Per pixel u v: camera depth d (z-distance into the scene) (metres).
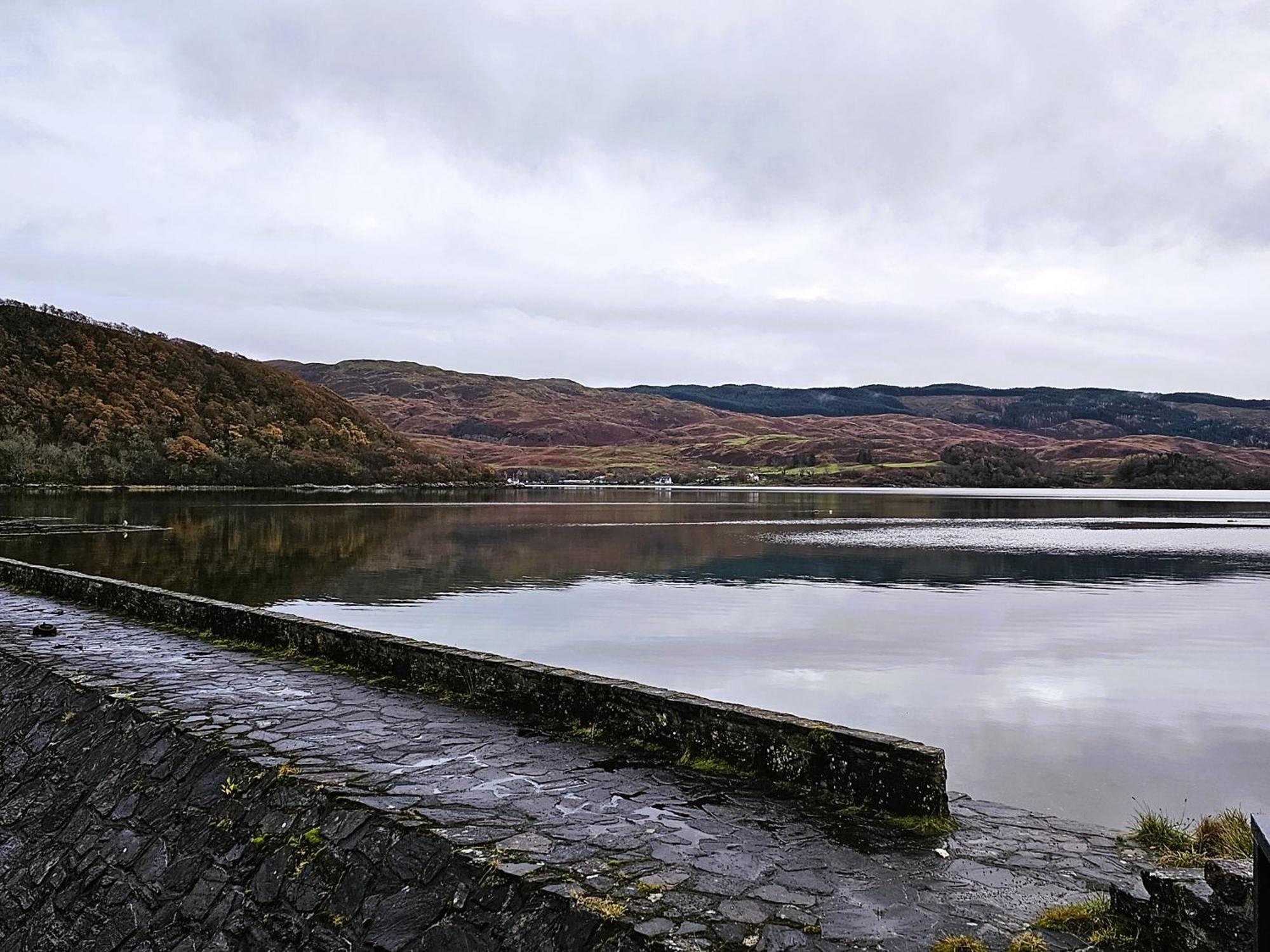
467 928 4.78
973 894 4.78
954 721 13.77
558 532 55.94
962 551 44.19
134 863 6.77
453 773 6.58
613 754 7.12
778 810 5.96
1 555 37.50
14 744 9.34
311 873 5.64
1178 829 6.08
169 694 8.99
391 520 64.75
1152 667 17.81
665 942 4.15
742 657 18.52
